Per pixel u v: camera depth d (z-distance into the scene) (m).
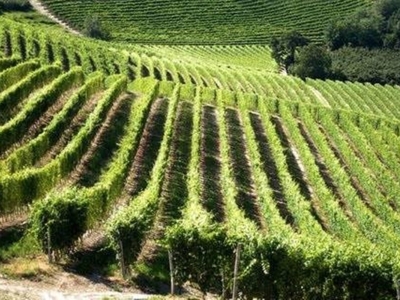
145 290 25.25
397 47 144.25
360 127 69.12
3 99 44.03
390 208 42.84
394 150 65.56
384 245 36.31
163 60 97.75
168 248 24.62
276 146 52.25
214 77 100.06
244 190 44.41
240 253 23.83
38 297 21.73
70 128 46.16
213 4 158.00
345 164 57.72
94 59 83.69
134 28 146.12
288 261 23.53
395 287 23.78
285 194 43.59
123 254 25.59
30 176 31.03
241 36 152.00
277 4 163.50
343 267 23.67
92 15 140.00
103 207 31.11
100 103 50.06
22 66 53.66
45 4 145.50
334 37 147.38
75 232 26.69
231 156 51.81
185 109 63.28
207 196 40.91
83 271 25.67
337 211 38.88
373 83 127.62
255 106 71.50
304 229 35.03
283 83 103.06
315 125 63.56
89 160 41.19
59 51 83.75
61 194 26.91
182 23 151.50
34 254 26.33
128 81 75.25
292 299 23.98
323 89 108.31
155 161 45.03
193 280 24.83
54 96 49.09
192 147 46.75
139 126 47.31
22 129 40.88
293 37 132.12
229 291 24.62
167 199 38.31
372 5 164.50
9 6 139.25
